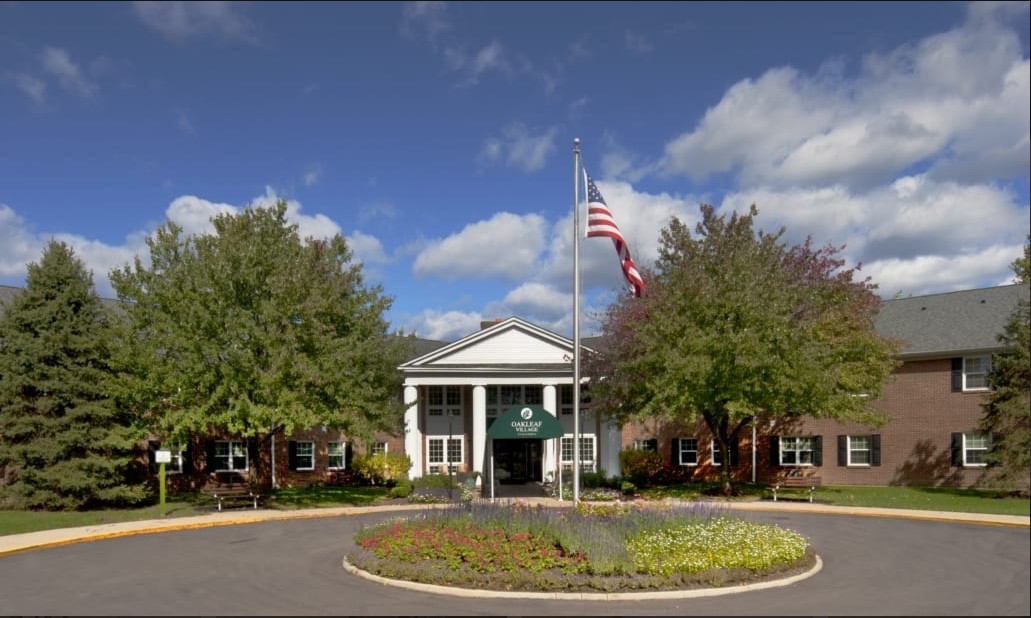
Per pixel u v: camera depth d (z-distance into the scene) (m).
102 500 28.58
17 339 27.00
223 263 27.38
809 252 34.00
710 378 28.83
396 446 41.00
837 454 37.06
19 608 12.27
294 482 37.62
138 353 26.78
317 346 28.05
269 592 13.42
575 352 24.95
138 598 12.97
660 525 15.95
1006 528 21.92
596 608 12.18
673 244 32.72
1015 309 33.72
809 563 15.50
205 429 27.08
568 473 36.59
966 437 33.69
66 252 28.31
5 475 28.38
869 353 31.38
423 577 13.81
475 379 37.19
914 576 14.75
